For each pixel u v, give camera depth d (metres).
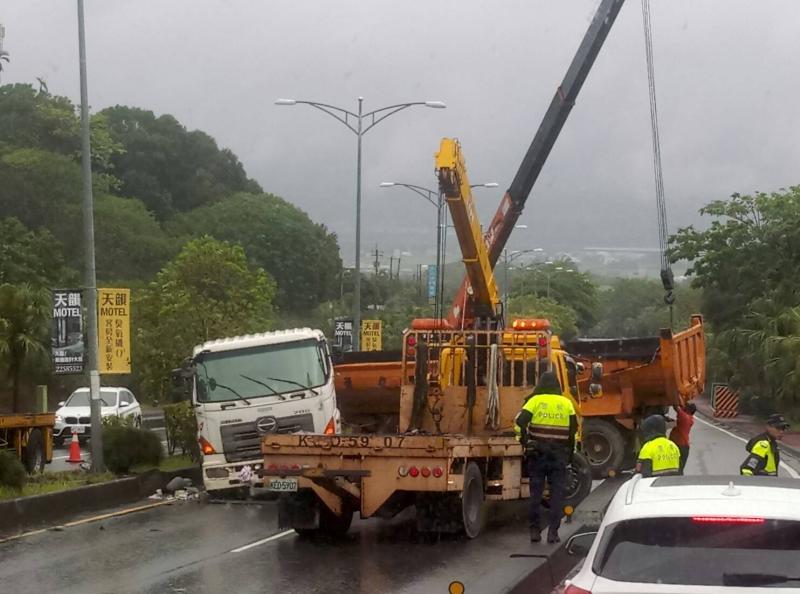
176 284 35.34
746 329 51.16
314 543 13.95
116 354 20.80
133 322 35.28
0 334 32.03
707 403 75.81
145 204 84.69
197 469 21.72
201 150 91.81
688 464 27.53
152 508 18.00
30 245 50.06
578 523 15.40
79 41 19.62
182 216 83.38
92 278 20.02
